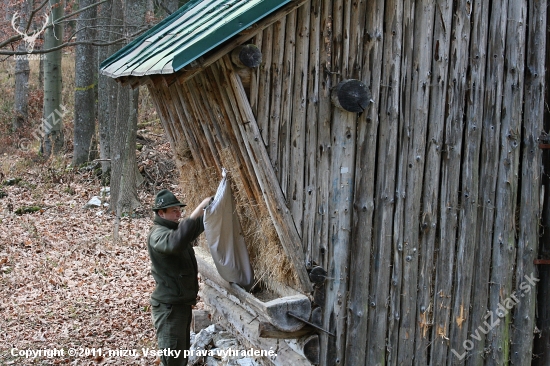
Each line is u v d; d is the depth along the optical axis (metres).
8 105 23.89
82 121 17.20
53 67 18.31
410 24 4.72
